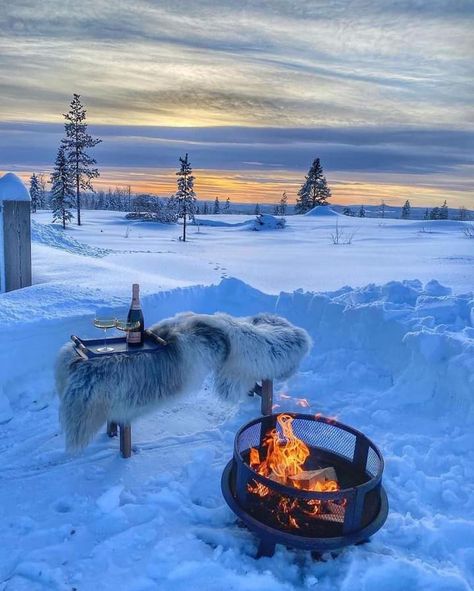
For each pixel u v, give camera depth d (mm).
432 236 21891
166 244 19078
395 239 20672
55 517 2641
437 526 2582
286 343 3689
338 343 4941
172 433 3547
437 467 3137
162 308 5238
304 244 19062
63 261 7301
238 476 2410
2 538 2484
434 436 3477
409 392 3975
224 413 3875
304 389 4207
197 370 3248
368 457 2670
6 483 2939
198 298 5688
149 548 2404
